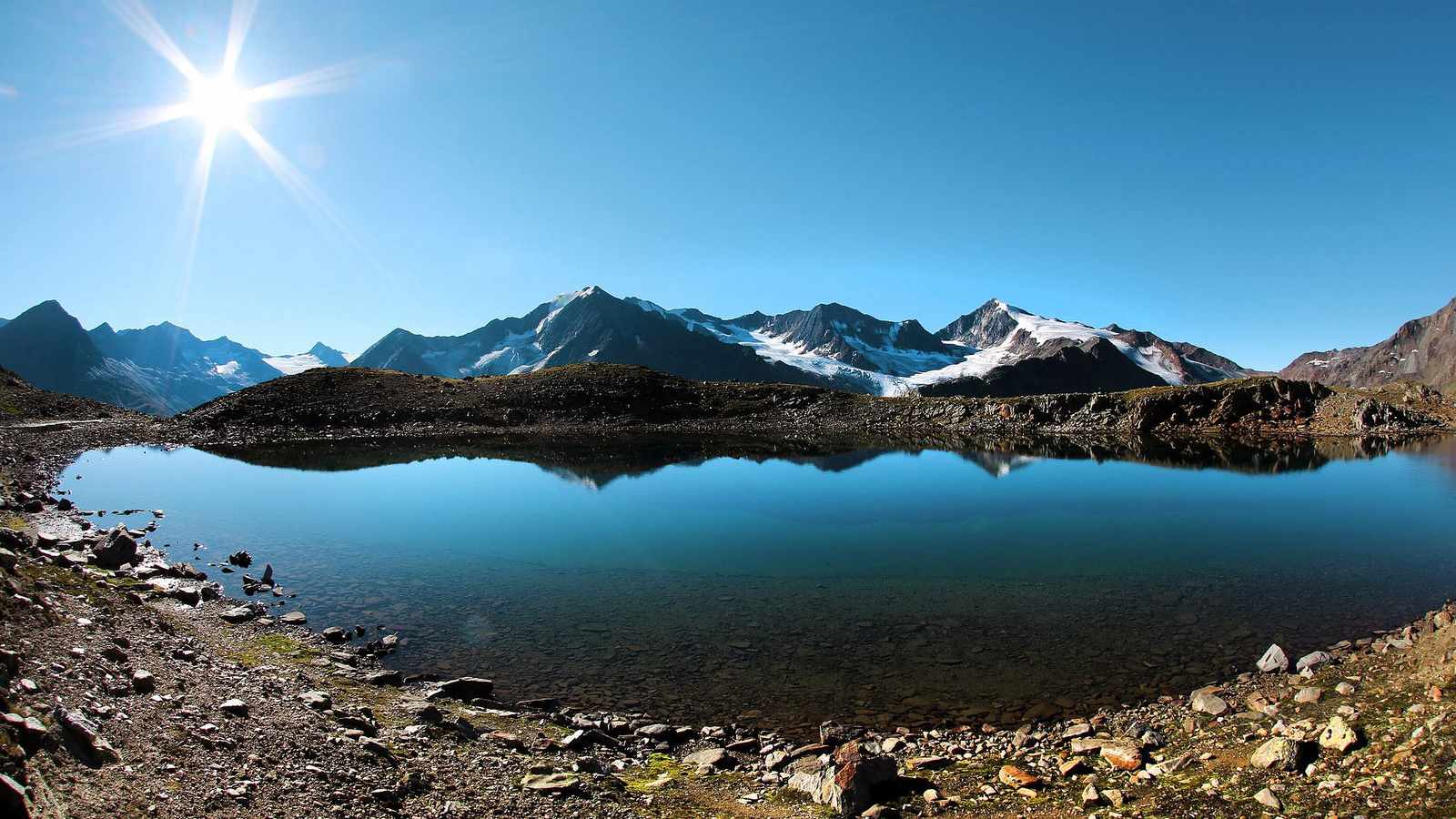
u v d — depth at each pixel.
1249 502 44.62
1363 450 79.62
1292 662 18.20
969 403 123.50
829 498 47.84
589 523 38.16
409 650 19.58
